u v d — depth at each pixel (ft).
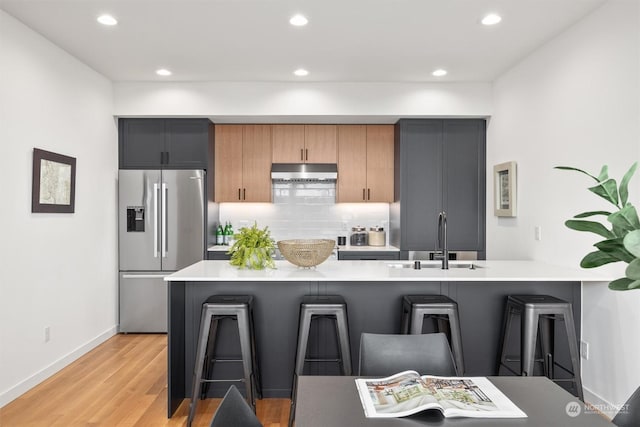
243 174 17.58
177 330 9.83
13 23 10.57
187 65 14.19
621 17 9.24
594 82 10.14
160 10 10.34
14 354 10.50
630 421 4.78
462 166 16.72
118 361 13.07
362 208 18.86
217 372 10.44
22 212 10.82
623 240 3.11
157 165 16.49
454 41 12.17
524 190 13.50
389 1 9.92
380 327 10.44
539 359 10.29
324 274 9.77
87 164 14.07
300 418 4.30
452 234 16.74
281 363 10.39
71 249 13.05
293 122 17.37
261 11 10.39
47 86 11.92
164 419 9.36
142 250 16.07
